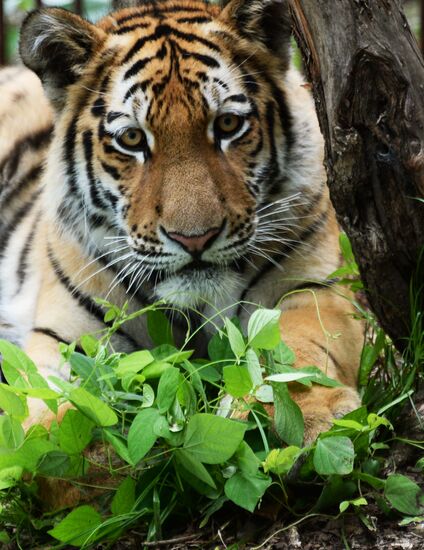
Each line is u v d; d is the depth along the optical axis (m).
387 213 7.26
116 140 8.16
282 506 6.80
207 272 7.99
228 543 6.62
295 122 8.41
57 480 7.16
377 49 6.70
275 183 8.31
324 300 8.37
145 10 8.92
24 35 8.53
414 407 7.09
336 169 7.17
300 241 8.49
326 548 6.41
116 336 8.78
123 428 6.88
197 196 7.71
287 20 8.32
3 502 7.29
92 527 6.70
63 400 7.04
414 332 7.58
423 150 6.89
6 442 6.74
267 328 6.64
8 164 11.15
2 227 10.90
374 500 6.73
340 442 6.44
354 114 6.92
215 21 8.41
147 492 6.79
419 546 6.30
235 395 6.64
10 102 11.62
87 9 17.42
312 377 7.07
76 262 8.78
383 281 7.64
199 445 6.44
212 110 7.95
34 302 9.69
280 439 6.92
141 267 8.22
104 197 8.38
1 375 9.84
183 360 7.12
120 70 8.25
